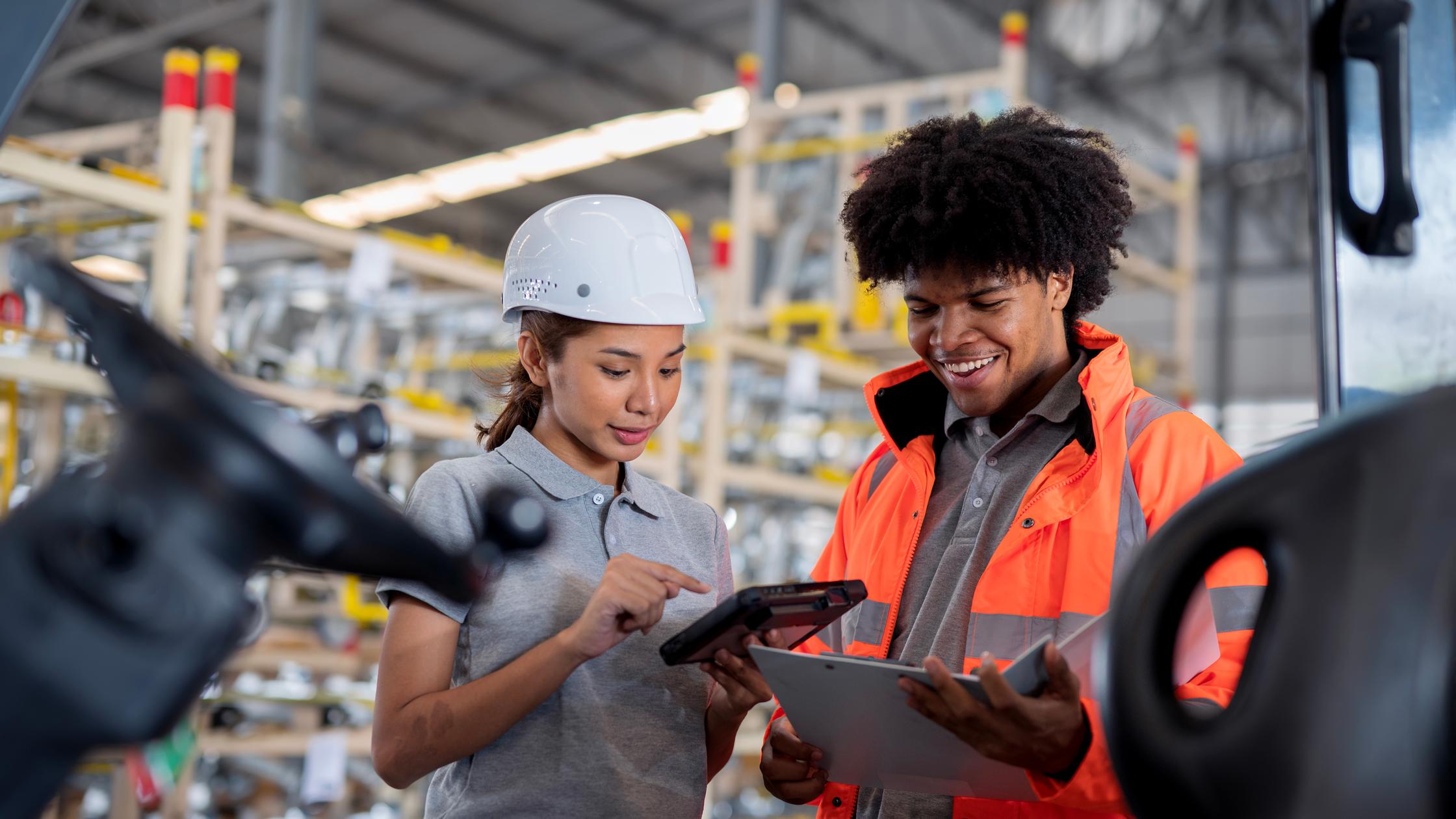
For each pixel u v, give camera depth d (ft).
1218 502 1.80
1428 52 3.42
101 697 1.27
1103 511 4.05
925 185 4.25
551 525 1.72
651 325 4.16
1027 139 4.37
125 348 1.45
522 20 34.65
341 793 9.29
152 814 8.05
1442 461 1.65
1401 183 3.30
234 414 1.36
